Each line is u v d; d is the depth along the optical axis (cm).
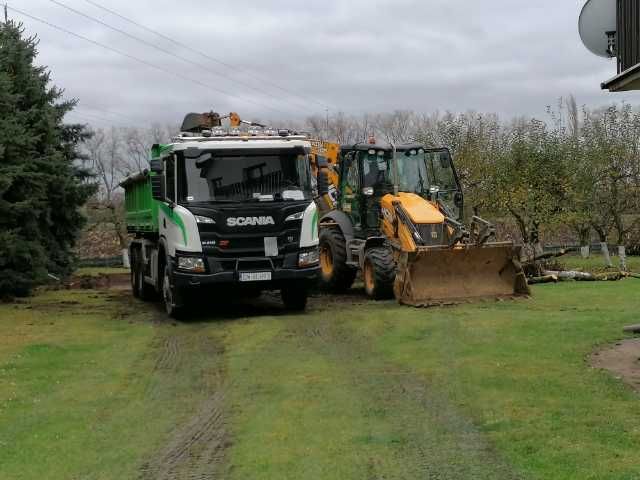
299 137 1352
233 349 1030
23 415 731
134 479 555
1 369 927
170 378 879
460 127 2639
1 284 1616
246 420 694
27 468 585
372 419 675
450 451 579
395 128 4466
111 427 688
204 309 1460
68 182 1919
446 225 1427
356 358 940
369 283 1486
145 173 1513
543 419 642
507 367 842
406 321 1176
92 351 1045
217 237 1259
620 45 869
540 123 2444
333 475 539
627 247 2608
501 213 2530
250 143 1290
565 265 2152
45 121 1808
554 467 528
